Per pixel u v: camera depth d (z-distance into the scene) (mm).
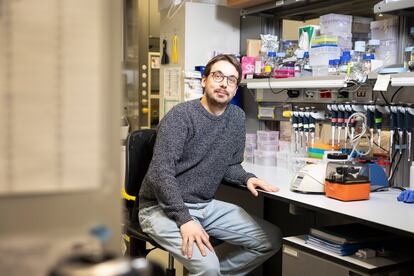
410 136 2547
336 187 2258
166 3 3816
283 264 2277
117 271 564
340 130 2885
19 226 639
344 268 1963
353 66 2586
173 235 2326
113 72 678
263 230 2574
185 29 3576
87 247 628
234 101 3719
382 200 2258
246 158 3553
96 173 671
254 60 3445
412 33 2521
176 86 3719
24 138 642
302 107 3244
